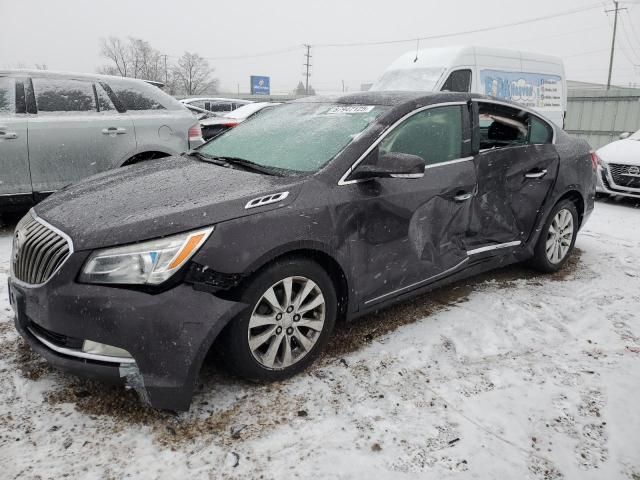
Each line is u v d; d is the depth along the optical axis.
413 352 2.95
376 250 2.86
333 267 2.73
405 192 2.96
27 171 4.96
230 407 2.41
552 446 2.23
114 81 5.57
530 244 4.02
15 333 3.07
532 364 2.89
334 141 2.98
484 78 8.54
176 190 2.62
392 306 3.59
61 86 5.26
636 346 3.14
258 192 2.51
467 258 3.47
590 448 2.23
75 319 2.16
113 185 2.83
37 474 1.98
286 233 2.43
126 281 2.16
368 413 2.40
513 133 3.91
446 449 2.18
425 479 2.01
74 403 2.41
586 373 2.81
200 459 2.08
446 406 2.47
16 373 2.64
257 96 42.22
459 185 3.28
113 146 5.37
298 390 2.55
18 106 4.99
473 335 3.19
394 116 3.05
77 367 2.20
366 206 2.76
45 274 2.27
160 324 2.14
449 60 8.26
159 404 2.19
